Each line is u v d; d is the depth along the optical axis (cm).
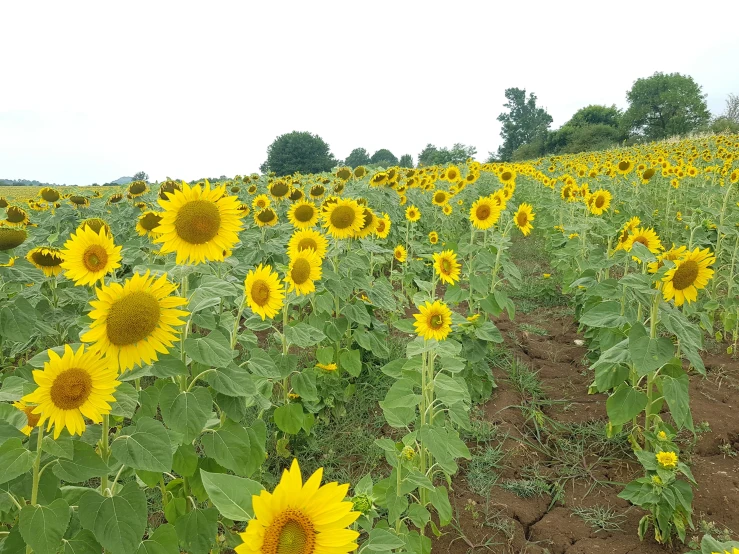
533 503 364
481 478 382
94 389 196
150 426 217
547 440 434
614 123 7644
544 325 693
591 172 1321
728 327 573
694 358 344
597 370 406
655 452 357
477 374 472
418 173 1316
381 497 276
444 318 311
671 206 1197
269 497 125
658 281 343
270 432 431
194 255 267
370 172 1095
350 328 486
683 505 302
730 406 461
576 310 660
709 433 420
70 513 202
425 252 815
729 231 603
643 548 317
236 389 255
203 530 258
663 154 1795
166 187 400
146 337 218
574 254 698
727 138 2333
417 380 329
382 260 648
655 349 345
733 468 380
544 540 328
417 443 329
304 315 605
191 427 243
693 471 380
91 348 204
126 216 879
